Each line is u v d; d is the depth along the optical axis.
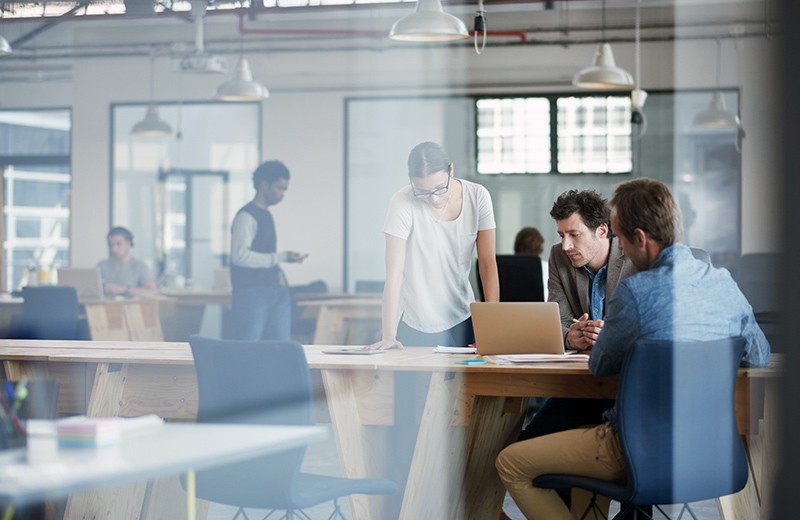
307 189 10.42
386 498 3.04
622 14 9.73
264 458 2.58
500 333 3.20
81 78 10.86
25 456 1.85
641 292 2.68
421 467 2.94
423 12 4.97
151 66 10.75
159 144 10.73
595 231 3.43
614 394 2.90
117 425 2.01
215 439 2.08
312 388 2.64
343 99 10.36
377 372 2.99
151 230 10.70
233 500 2.59
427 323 3.85
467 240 3.87
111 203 10.78
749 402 2.77
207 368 2.67
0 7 9.77
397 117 10.27
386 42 10.25
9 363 3.20
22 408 1.92
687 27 9.51
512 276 4.53
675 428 2.62
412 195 3.84
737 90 9.41
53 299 6.62
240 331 6.47
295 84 10.45
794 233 2.56
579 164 9.87
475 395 2.99
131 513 2.93
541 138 9.95
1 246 10.84
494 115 10.04
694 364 2.63
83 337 6.99
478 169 10.05
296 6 10.16
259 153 10.54
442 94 10.15
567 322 3.48
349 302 8.44
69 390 3.17
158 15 9.87
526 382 2.94
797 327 2.56
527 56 9.93
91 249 10.80
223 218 10.60
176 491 3.06
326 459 2.90
